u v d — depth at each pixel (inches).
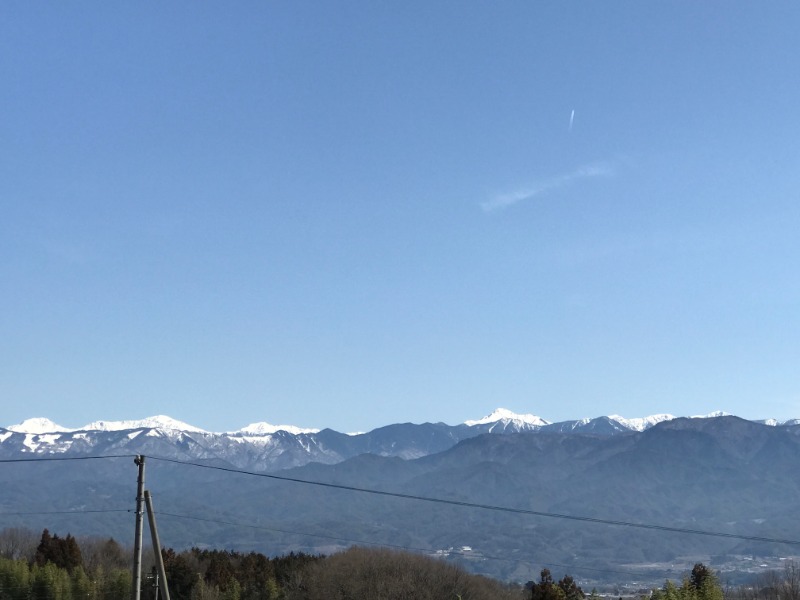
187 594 6077.8
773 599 5787.4
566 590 4761.3
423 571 6018.7
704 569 4352.9
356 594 5866.1
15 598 5556.1
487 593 6067.9
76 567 5900.6
